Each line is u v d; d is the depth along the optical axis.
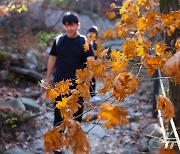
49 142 1.48
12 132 4.71
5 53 7.83
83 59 3.89
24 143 4.62
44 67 8.68
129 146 4.84
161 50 1.76
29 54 8.67
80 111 3.54
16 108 5.32
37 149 4.55
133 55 1.80
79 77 1.73
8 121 4.75
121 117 1.39
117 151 4.67
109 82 1.68
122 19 2.53
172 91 3.08
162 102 1.43
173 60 1.24
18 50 8.70
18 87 7.34
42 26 11.72
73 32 3.86
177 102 3.05
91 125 5.27
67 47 3.87
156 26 2.20
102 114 1.41
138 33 2.25
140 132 5.18
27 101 6.09
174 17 2.02
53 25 12.31
